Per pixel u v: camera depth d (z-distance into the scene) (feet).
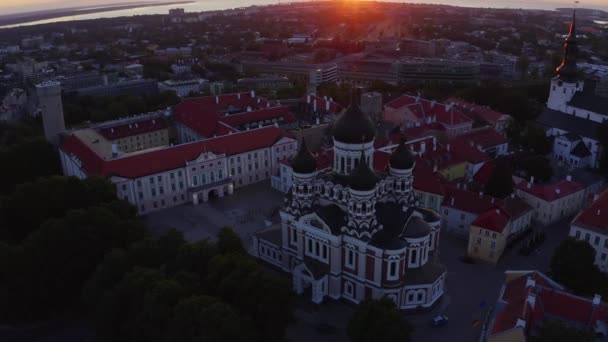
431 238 436.76
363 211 376.48
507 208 483.92
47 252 402.72
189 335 301.02
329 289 407.03
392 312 316.81
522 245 481.46
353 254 388.57
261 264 459.32
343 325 378.73
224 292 339.57
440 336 364.38
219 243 403.54
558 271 390.63
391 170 417.28
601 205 450.71
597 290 375.66
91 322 400.88
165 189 577.43
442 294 407.44
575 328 279.90
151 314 320.91
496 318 322.14
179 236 407.44
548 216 518.37
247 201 594.24
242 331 305.73
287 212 421.18
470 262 455.63
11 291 395.34
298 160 406.21
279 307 331.57
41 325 407.03
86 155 594.24
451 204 505.25
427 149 602.85
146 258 387.34
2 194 635.25
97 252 416.67
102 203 467.93
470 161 609.01
